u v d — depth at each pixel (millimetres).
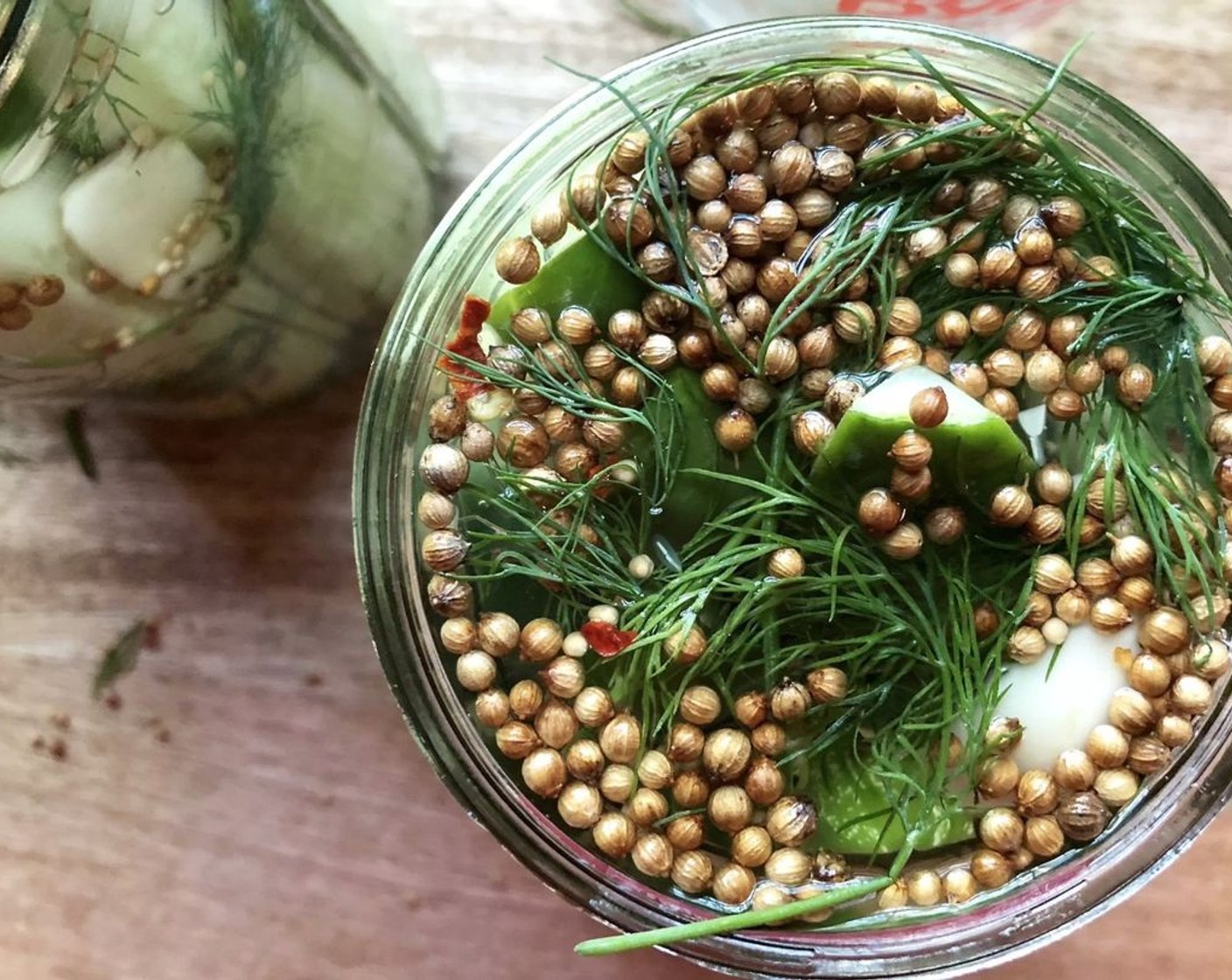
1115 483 103
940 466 98
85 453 138
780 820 101
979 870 104
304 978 134
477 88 136
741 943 105
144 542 138
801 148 103
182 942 136
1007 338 105
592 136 107
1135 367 105
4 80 84
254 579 136
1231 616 106
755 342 106
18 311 103
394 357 107
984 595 104
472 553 108
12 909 137
